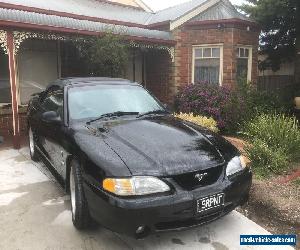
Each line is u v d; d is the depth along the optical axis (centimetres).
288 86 1391
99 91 493
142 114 469
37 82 1006
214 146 382
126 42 1009
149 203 314
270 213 446
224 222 417
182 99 1060
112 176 323
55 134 462
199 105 993
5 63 938
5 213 436
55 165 484
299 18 1229
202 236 383
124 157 341
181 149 360
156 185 321
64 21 894
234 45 1135
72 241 370
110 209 318
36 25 780
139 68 1242
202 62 1186
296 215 428
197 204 329
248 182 381
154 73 1229
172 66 1167
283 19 1263
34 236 381
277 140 644
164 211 317
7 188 520
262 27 1248
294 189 501
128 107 479
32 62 991
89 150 363
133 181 320
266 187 503
